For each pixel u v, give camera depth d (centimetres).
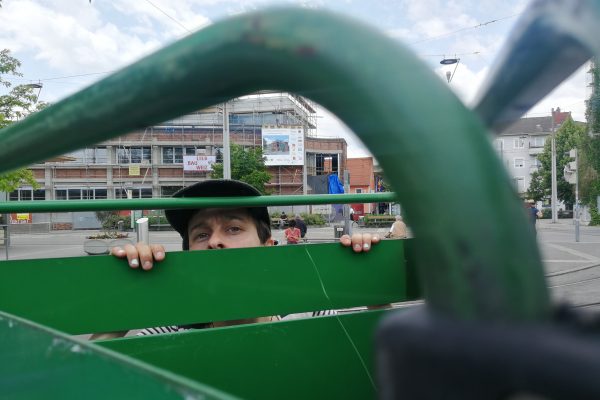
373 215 1808
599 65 25
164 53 34
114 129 41
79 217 3416
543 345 22
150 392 33
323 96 29
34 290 127
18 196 3969
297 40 28
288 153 4153
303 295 148
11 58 1547
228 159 1620
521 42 26
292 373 142
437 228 26
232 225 175
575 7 24
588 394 20
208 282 140
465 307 25
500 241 25
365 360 149
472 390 23
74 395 39
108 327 131
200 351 133
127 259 134
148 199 148
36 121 46
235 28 30
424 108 26
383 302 155
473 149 26
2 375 47
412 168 26
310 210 2956
